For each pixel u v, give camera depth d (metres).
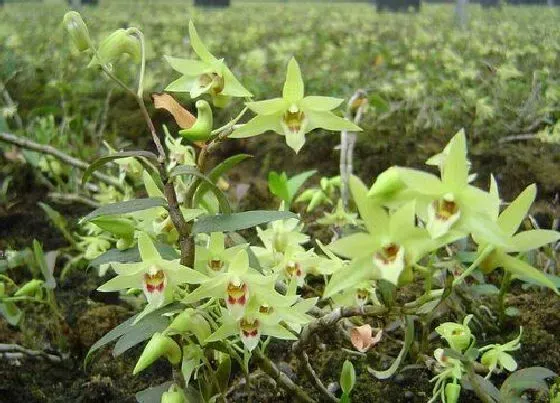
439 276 0.34
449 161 0.19
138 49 0.25
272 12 1.36
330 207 0.52
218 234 0.24
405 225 0.19
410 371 0.33
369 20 1.09
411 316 0.27
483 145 0.59
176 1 1.72
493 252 0.21
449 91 0.64
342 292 0.27
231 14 1.26
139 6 1.49
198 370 0.27
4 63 0.77
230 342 0.26
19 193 0.59
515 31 0.76
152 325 0.23
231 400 0.32
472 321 0.36
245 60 0.76
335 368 0.34
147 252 0.22
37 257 0.36
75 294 0.43
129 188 0.47
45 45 0.88
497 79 0.63
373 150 0.61
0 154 0.63
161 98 0.26
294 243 0.30
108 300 0.41
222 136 0.25
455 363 0.26
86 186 0.57
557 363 0.33
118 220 0.25
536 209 0.49
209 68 0.25
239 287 0.22
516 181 0.55
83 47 0.25
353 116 0.62
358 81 0.71
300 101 0.23
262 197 0.55
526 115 0.60
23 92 0.76
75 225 0.52
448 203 0.19
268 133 0.66
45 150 0.43
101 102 0.73
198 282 0.23
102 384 0.34
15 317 0.36
